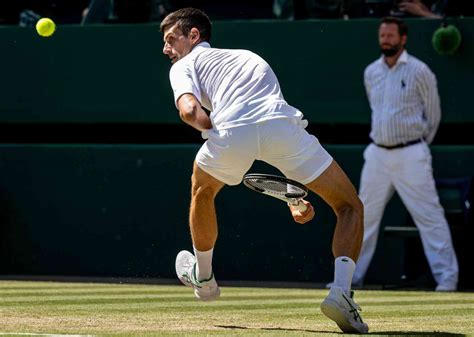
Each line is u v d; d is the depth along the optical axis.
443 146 29.67
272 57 30.41
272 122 14.22
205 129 14.24
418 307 20.22
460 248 28.38
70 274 31.56
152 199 31.06
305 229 30.20
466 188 28.28
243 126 14.19
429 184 27.48
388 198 28.02
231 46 30.59
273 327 15.34
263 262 30.45
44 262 31.69
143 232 31.11
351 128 31.22
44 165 31.72
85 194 31.48
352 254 14.60
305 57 30.28
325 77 30.17
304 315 17.75
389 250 29.94
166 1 32.59
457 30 28.94
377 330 15.10
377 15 31.30
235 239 30.61
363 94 29.98
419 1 30.78
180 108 14.28
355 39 30.02
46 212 31.69
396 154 27.48
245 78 14.51
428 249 27.52
